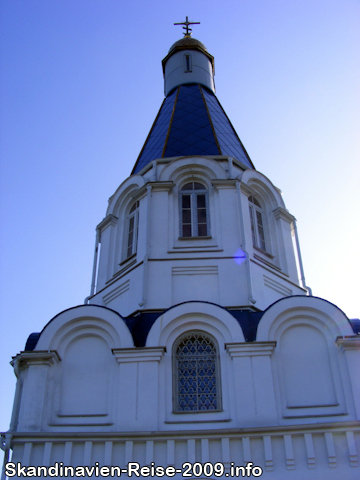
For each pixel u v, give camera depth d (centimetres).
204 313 2133
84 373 2073
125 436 1872
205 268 2431
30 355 2056
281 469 1812
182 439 1862
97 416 1977
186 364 2084
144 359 2042
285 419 1936
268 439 1856
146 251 2470
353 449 1827
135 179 2800
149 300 2345
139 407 1950
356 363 2020
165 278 2402
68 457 1858
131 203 2827
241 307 2316
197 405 2005
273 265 2583
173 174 2719
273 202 2828
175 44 3603
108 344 2125
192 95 3297
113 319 2150
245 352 2045
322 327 2130
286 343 2108
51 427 1950
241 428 1859
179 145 2927
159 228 2544
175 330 2130
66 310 2169
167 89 3478
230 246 2484
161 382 2011
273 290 2511
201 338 2133
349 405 1955
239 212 2578
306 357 2075
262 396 1958
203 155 2838
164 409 1962
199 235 2570
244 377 1998
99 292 2634
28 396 1991
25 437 1891
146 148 3069
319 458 1825
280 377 2030
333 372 2036
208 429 1886
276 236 2742
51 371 2066
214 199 2648
